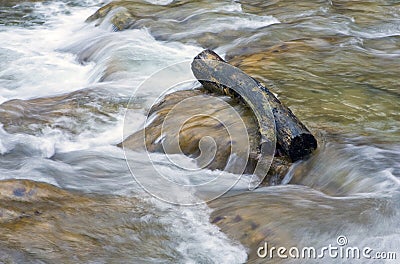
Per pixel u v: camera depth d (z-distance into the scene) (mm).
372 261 7078
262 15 19922
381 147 9828
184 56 16484
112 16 19922
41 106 12875
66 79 16375
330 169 9359
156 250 7691
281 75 13766
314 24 18781
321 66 14594
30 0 25203
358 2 21484
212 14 19797
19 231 7902
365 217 7832
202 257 7551
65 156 10820
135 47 17016
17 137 11469
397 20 19391
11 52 18391
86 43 18500
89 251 7605
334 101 12117
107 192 9219
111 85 14094
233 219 8172
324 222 7773
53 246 7648
